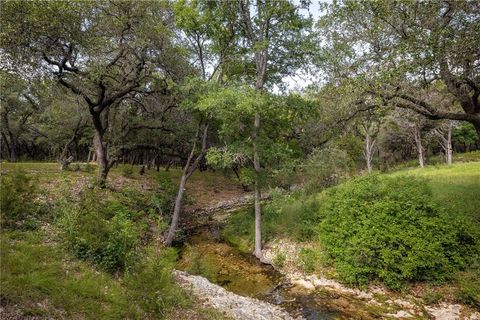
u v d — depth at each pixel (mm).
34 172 19938
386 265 10680
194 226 19844
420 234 10664
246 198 28812
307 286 11266
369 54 12094
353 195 12906
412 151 50750
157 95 19984
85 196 11172
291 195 16234
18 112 35500
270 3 15008
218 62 17609
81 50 14789
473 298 9312
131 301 6531
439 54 9312
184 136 22547
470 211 12078
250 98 13273
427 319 8938
